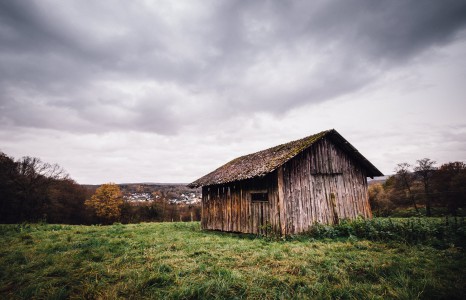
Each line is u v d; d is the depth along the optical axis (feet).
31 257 25.57
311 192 43.65
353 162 51.55
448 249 25.12
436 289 15.48
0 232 46.52
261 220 43.11
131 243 33.22
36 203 150.20
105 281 17.99
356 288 15.83
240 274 18.98
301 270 19.92
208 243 33.83
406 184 151.94
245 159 63.16
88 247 30.58
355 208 48.91
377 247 28.07
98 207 179.11
